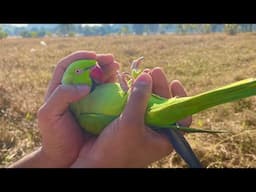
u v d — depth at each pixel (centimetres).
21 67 194
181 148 34
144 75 34
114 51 297
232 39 401
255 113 84
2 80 136
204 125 81
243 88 31
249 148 65
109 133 35
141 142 34
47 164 39
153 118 34
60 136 37
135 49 304
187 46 328
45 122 36
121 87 36
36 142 72
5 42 483
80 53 37
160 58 232
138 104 33
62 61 38
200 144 68
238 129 77
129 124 33
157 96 36
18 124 83
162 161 61
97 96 36
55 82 37
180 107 33
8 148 71
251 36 444
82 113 36
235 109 91
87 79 36
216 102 31
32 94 112
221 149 64
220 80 141
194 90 124
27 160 39
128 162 36
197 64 192
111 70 38
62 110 36
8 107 96
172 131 35
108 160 35
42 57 252
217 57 224
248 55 217
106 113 35
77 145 38
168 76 152
